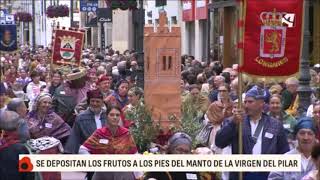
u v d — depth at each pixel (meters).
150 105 11.12
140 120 10.76
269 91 13.30
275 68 8.72
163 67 11.22
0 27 24.06
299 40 8.73
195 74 18.56
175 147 8.10
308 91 13.78
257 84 12.28
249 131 8.88
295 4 8.66
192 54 38.53
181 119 10.84
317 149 7.10
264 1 8.62
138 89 13.72
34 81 19.25
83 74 14.16
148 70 11.23
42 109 11.71
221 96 12.68
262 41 8.67
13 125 8.66
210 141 10.52
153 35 11.20
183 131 10.59
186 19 38.22
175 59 11.24
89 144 9.35
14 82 22.28
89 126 10.73
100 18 35.28
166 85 11.20
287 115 11.12
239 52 8.71
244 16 8.65
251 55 8.68
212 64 21.88
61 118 12.70
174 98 11.19
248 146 8.85
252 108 8.87
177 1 40.25
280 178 8.33
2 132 8.80
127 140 9.43
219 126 10.54
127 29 52.34
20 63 36.31
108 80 14.82
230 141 8.91
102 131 9.38
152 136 10.67
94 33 52.03
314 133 8.14
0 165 8.59
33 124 11.66
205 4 34.34
